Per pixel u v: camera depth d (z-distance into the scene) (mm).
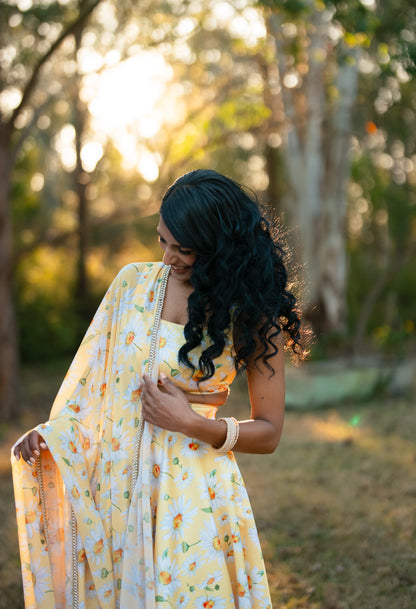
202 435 1778
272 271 1835
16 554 3957
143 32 8352
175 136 8656
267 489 5188
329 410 8852
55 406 2006
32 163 15930
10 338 8617
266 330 1826
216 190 1773
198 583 1773
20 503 1941
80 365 2006
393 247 17156
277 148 14938
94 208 20203
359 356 11008
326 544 4012
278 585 3436
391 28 5621
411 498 4855
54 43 7211
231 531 1835
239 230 1776
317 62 9906
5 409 8523
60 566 1969
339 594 3330
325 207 11047
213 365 1806
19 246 14891
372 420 8062
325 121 10688
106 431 1913
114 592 1849
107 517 1874
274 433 1862
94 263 19297
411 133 9992
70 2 8094
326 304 11055
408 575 3527
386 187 15781
